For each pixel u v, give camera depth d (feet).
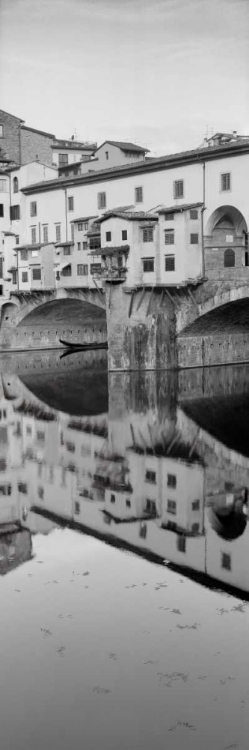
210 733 59.00
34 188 314.76
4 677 66.74
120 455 148.05
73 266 293.64
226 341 290.35
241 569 88.99
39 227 317.01
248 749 57.26
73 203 295.48
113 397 223.10
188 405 206.49
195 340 280.92
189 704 62.34
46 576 87.81
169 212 242.17
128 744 58.13
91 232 276.00
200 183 240.32
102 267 254.68
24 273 327.26
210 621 75.66
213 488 124.26
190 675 66.18
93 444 158.30
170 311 268.82
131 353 271.08
